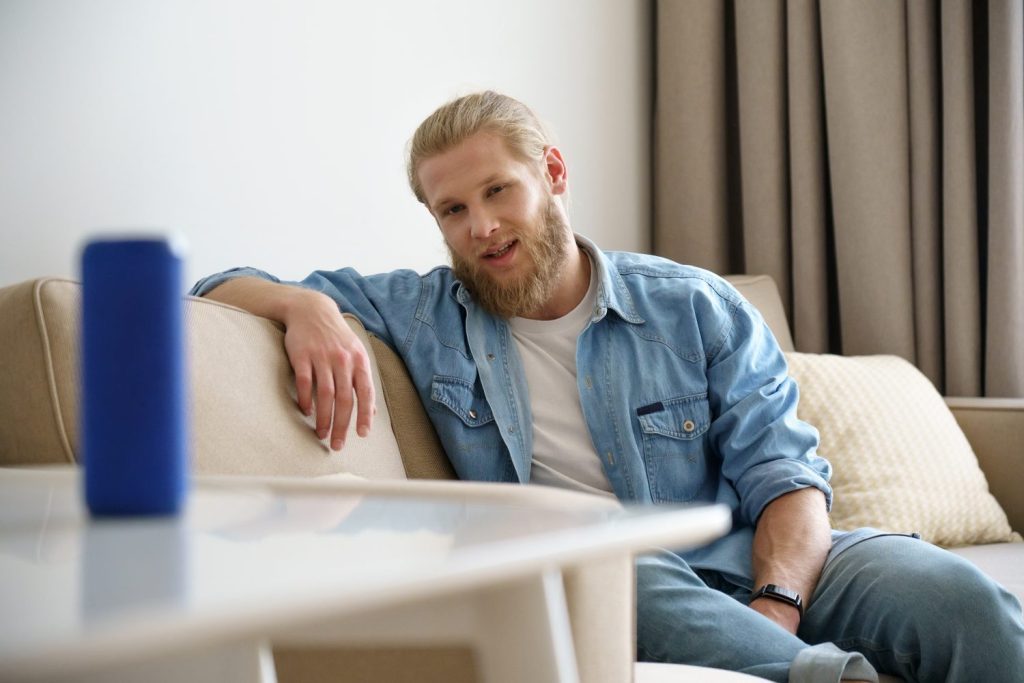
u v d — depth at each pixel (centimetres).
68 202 163
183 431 53
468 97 161
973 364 250
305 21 200
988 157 252
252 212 191
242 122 189
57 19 162
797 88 269
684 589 125
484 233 154
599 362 159
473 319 160
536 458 156
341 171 207
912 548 136
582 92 268
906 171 256
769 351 167
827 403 205
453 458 154
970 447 216
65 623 32
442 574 40
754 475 154
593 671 75
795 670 113
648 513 54
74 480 76
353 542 49
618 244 280
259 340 127
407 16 221
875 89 258
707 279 169
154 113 175
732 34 288
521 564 42
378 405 147
